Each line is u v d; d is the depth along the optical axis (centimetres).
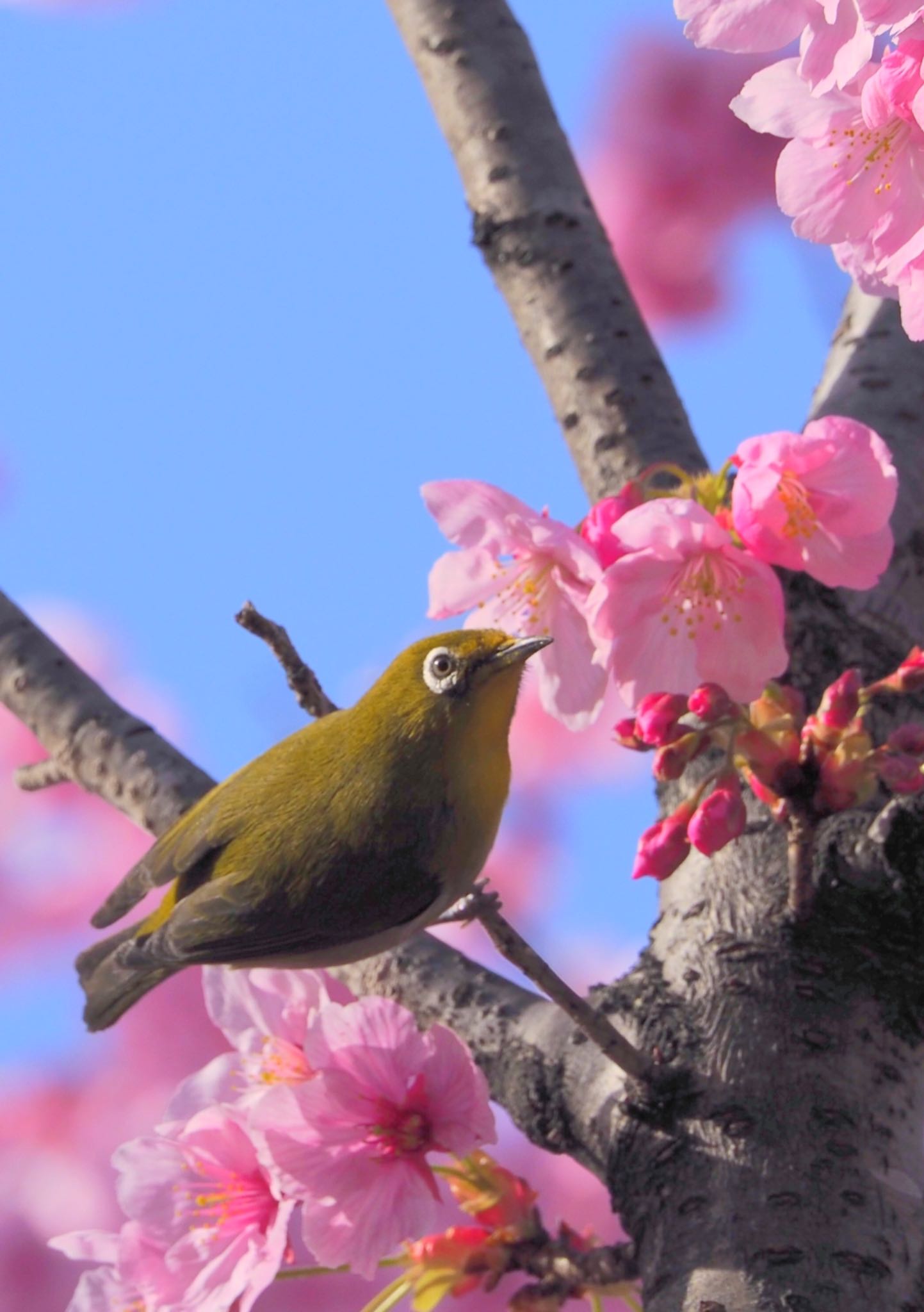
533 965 267
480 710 278
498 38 289
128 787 280
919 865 267
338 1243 268
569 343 283
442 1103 269
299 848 277
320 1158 268
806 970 269
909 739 266
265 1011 271
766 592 267
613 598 268
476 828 278
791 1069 268
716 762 273
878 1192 267
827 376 283
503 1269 270
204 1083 271
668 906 272
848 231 266
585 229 285
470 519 269
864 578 267
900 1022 269
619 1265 270
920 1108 269
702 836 265
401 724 278
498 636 278
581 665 271
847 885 268
